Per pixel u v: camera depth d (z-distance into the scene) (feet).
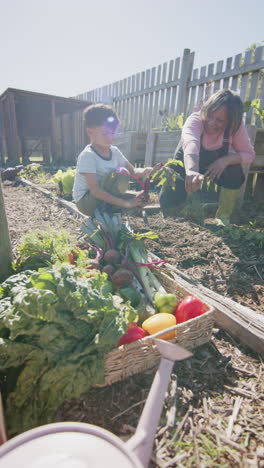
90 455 2.18
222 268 9.40
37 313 4.63
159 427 4.71
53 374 4.53
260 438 4.66
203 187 15.26
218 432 4.72
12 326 4.56
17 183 23.82
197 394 5.35
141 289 7.36
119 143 23.08
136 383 5.48
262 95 18.83
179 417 4.92
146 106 30.40
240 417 4.98
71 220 13.56
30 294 4.68
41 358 4.68
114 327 4.94
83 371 4.69
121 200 9.72
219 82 21.84
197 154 11.09
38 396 4.73
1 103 37.86
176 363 5.96
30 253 7.16
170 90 26.81
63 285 4.88
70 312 4.85
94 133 9.77
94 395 5.24
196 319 5.89
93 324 4.95
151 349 5.48
